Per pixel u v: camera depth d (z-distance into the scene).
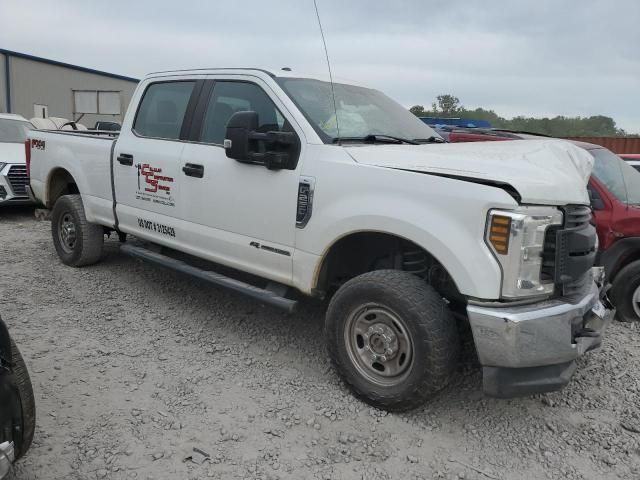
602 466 3.18
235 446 3.21
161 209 4.98
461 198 3.18
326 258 3.85
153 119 5.22
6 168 9.19
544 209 3.17
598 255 5.29
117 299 5.45
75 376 3.91
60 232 6.45
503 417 3.64
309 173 3.84
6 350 2.54
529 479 3.04
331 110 4.25
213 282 4.54
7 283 5.77
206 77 4.80
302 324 5.01
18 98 29.61
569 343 3.20
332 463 3.10
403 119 4.86
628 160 8.12
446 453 3.24
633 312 5.36
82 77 33.19
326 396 3.78
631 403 3.89
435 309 3.32
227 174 4.33
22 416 2.57
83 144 5.93
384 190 3.47
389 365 3.52
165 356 4.29
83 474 2.91
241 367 4.17
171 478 2.92
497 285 3.10
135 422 3.39
